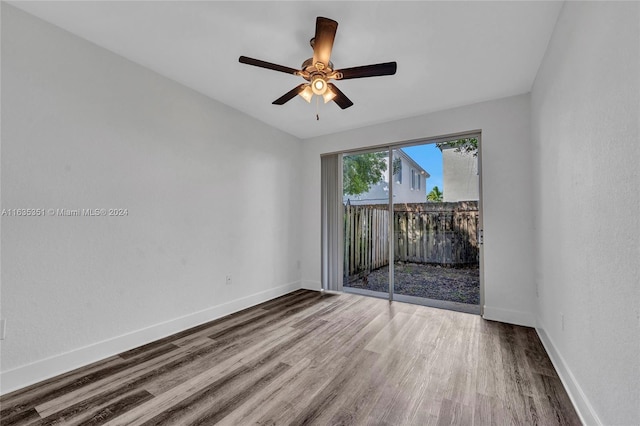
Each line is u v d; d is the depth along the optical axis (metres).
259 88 2.85
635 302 0.99
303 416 1.50
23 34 1.79
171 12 1.81
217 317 3.04
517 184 2.92
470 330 2.71
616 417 1.14
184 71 2.54
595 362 1.33
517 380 1.84
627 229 1.04
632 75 0.99
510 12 1.79
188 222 2.79
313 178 4.41
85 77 2.08
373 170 4.03
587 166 1.41
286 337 2.55
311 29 1.97
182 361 2.10
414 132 3.55
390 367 2.02
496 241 3.01
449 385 1.79
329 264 4.31
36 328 1.82
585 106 1.42
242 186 3.42
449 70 2.48
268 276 3.78
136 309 2.35
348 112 3.44
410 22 1.88
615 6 1.10
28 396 1.66
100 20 1.89
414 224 3.71
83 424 1.44
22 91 1.79
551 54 2.03
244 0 1.70
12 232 1.74
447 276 3.49
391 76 2.58
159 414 1.52
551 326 2.14
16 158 1.76
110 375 1.90
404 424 1.44
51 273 1.89
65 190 1.96
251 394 1.70
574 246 1.61
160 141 2.56
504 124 3.01
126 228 2.30
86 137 2.08
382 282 3.93
